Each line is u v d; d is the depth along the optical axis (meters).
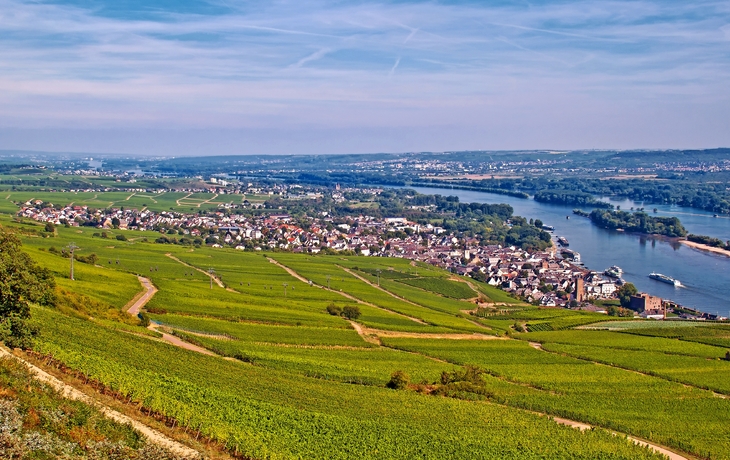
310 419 88.00
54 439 58.25
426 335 177.12
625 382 137.25
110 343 106.69
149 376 91.50
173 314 161.50
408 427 91.62
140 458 61.31
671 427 108.44
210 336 143.62
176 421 75.50
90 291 163.88
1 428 56.59
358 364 134.38
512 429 96.75
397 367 135.00
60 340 98.56
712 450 97.56
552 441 92.75
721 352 171.38
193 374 100.62
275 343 147.12
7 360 74.50
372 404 102.25
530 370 143.75
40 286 90.25
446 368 138.50
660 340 185.50
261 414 85.88
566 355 163.38
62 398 69.12
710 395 131.38
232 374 107.00
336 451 77.94
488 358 152.88
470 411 104.31
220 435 73.12
